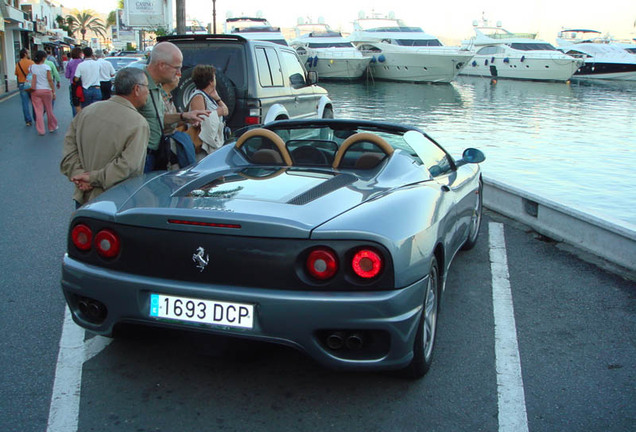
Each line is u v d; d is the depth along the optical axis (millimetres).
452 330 3676
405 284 2627
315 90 9891
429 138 4254
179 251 2652
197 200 2861
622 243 4961
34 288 4227
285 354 3318
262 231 2553
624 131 19703
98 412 2738
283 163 3699
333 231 2539
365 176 3367
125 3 36594
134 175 3607
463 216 4270
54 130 12352
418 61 43125
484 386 3031
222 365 3188
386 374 3088
